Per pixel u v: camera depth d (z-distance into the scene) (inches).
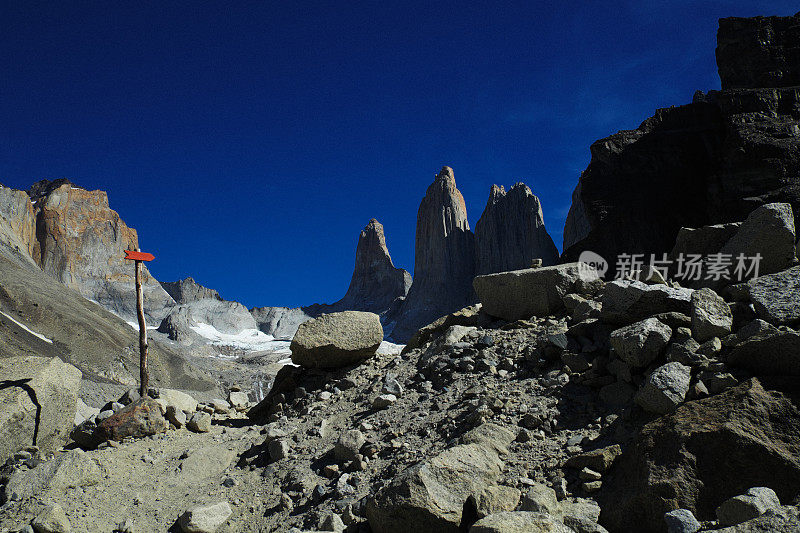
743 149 1327.5
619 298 310.7
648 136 1589.6
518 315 413.7
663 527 184.5
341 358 453.7
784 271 287.6
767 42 1535.4
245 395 498.9
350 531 236.1
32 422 343.6
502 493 215.2
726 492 184.1
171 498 305.3
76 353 2674.7
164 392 430.0
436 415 316.5
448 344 390.0
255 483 309.1
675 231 1457.9
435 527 210.5
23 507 279.4
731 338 248.1
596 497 210.5
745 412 199.2
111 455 343.6
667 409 227.3
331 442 330.6
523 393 298.7
